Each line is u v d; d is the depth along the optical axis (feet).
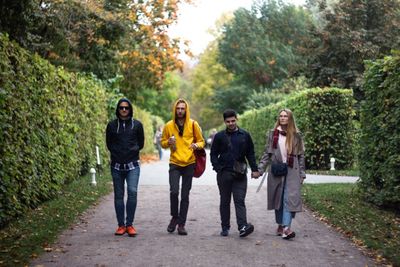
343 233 26.25
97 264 20.04
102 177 51.62
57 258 20.81
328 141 64.34
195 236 25.62
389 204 32.89
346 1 92.27
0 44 26.55
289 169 25.66
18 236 23.72
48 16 55.11
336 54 92.02
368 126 35.35
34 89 32.55
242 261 20.81
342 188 43.21
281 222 26.17
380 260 20.83
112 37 73.67
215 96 193.77
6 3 41.22
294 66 101.86
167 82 179.11
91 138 53.62
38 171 33.01
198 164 26.58
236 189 25.49
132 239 24.71
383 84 32.35
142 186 46.60
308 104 64.03
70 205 33.09
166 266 19.97
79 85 48.06
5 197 25.98
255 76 184.55
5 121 26.13
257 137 86.63
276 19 184.03
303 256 21.68
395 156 30.63
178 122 26.55
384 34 90.17
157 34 88.38
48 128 35.45
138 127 26.14
